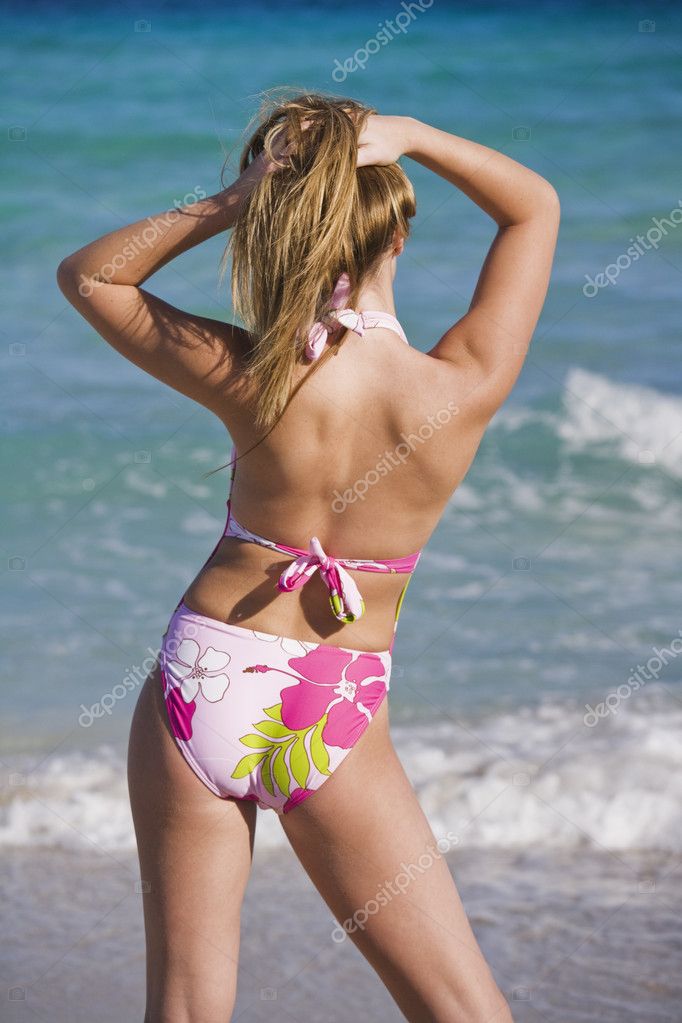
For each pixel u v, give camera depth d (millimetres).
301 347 5270
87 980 9250
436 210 39562
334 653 5645
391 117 5570
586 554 20125
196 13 83375
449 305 32094
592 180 47438
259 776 5578
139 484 23031
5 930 9930
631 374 28672
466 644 16156
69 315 32281
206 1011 5562
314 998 9000
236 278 5297
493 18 83688
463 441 5441
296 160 5203
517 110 57844
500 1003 5621
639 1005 8766
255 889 10680
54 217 40781
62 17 79625
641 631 16594
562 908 10195
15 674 14977
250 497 5586
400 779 5801
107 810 11938
